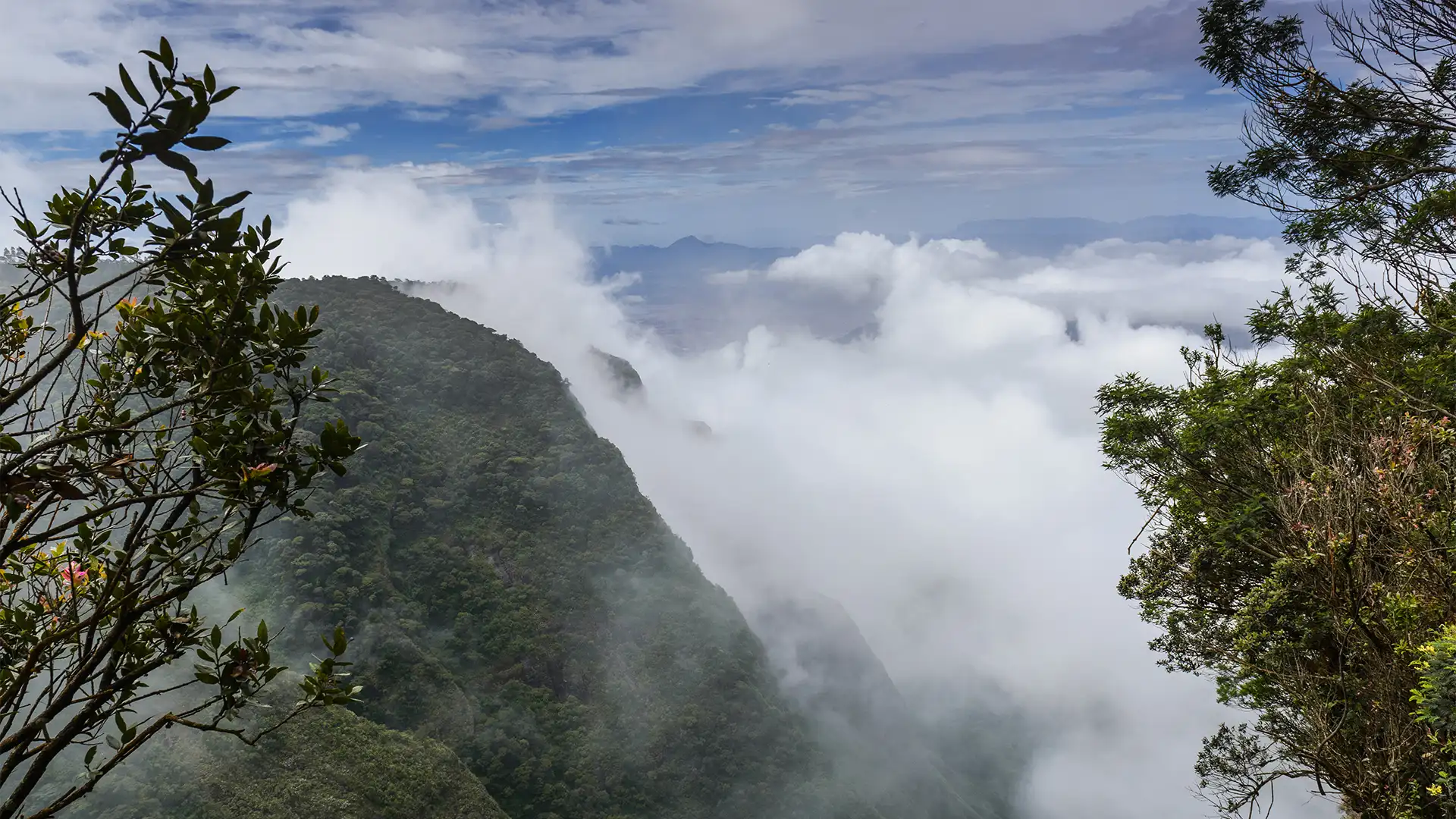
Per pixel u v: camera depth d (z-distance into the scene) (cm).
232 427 262
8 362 277
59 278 232
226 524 259
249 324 265
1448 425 557
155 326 263
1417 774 479
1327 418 657
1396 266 700
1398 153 679
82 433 227
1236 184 773
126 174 244
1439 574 490
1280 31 676
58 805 227
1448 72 604
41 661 271
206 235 242
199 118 210
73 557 294
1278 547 652
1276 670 606
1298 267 789
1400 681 494
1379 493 520
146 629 266
